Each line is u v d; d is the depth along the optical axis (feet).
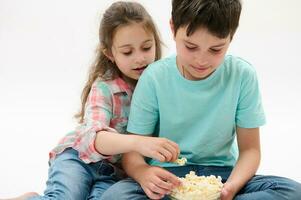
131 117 4.36
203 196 3.60
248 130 4.26
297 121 7.52
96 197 4.33
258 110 4.25
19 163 6.34
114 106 4.67
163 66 4.32
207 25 3.63
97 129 4.30
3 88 8.95
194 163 4.34
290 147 6.73
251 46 10.07
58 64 9.82
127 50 4.59
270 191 3.72
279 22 10.80
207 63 3.84
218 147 4.33
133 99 4.37
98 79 4.80
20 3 11.15
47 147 6.78
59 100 8.45
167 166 4.33
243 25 10.73
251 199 3.68
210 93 4.21
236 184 3.87
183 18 3.72
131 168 4.10
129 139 3.99
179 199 3.65
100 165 4.67
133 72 4.69
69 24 10.85
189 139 4.32
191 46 3.78
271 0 10.84
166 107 4.29
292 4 10.84
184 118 4.28
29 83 9.16
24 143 6.91
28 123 7.57
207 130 4.24
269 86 8.74
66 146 4.86
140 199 3.78
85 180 4.52
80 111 5.49
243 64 4.28
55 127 7.42
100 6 10.77
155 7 10.25
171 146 3.79
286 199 3.67
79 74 9.45
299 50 9.95
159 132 4.44
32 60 10.01
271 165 6.25
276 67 9.39
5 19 11.10
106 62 4.90
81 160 4.67
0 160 6.42
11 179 5.93
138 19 4.59
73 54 10.12
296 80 8.95
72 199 4.25
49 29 10.85
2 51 10.27
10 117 7.80
